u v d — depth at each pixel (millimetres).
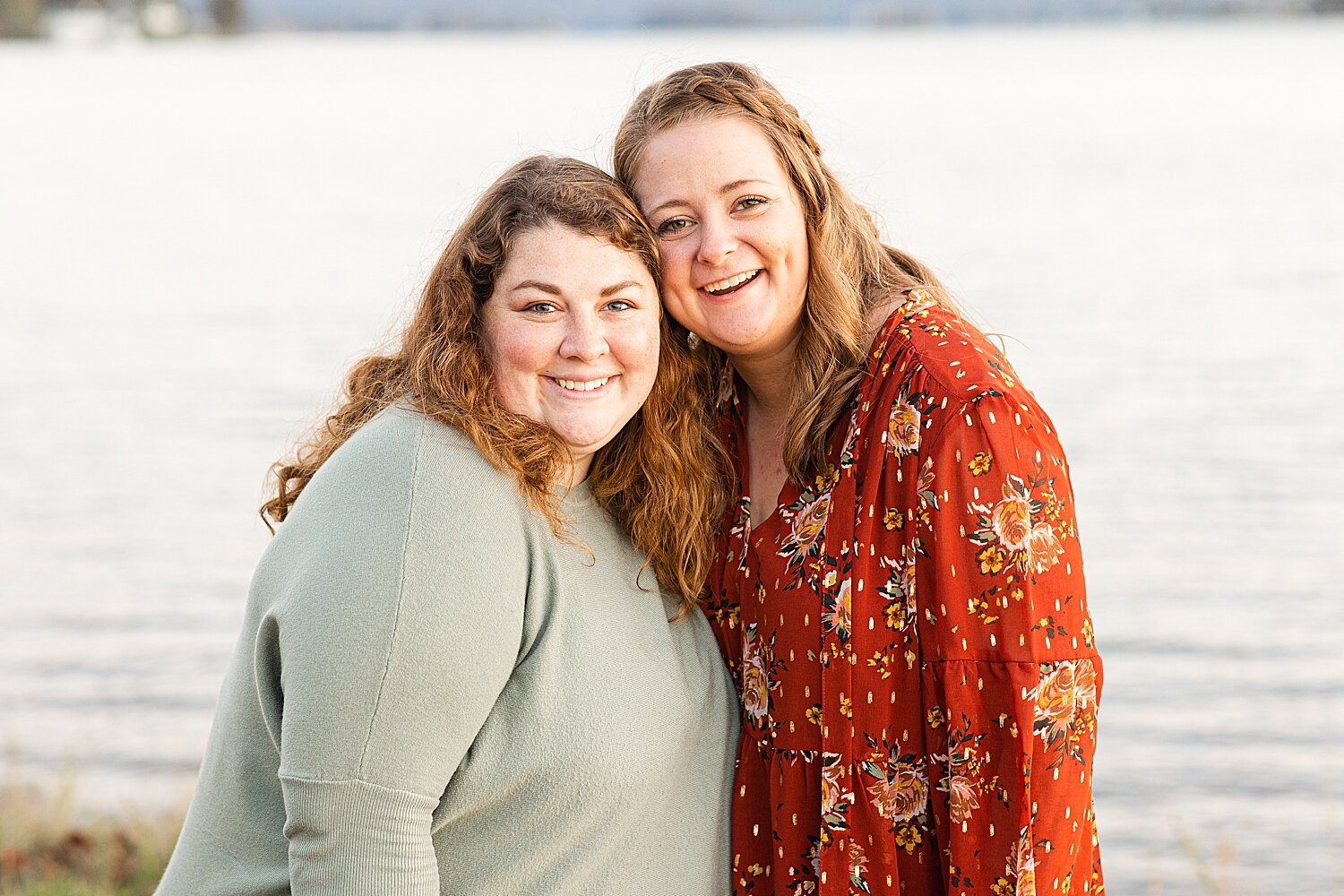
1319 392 15914
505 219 2078
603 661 2111
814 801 2236
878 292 2322
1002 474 2045
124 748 6855
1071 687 2049
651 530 2293
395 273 27953
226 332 21547
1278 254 28609
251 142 64812
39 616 9320
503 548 2018
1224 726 7387
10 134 70875
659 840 2174
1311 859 5957
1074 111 73312
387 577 1912
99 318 23078
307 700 1887
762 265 2205
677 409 2320
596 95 70875
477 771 2027
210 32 184250
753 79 2260
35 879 4492
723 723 2312
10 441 14781
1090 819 2186
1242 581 9742
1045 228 32594
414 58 174500
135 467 13742
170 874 2125
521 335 2061
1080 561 2105
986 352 2148
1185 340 19375
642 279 2121
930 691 2113
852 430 2193
